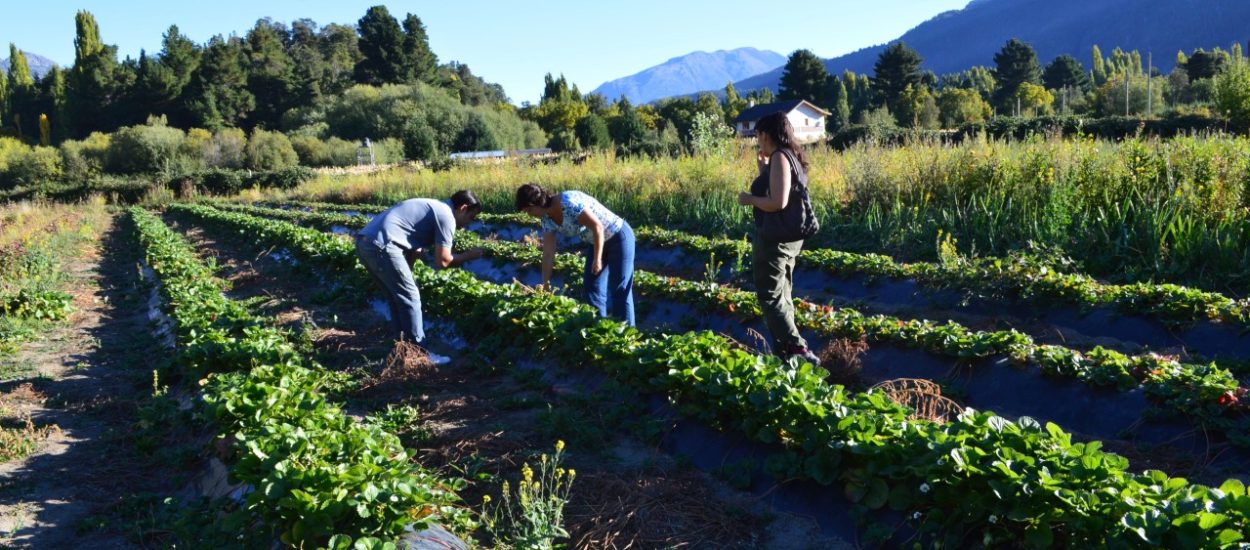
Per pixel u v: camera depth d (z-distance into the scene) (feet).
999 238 35.50
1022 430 12.46
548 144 245.86
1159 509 10.19
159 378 23.91
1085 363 18.56
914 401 18.60
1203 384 16.35
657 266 40.52
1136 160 34.55
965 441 12.26
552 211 23.48
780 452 15.21
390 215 24.07
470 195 24.82
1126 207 32.35
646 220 54.90
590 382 20.84
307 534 12.05
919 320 26.91
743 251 34.68
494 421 18.79
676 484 15.11
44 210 112.57
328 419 16.08
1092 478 10.91
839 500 13.64
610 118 255.29
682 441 16.96
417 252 24.88
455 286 28.02
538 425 18.07
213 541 13.32
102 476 17.08
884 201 41.68
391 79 308.19
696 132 70.08
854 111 260.01
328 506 12.03
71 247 63.52
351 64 371.56
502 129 233.55
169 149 192.85
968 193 39.58
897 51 249.96
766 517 13.87
